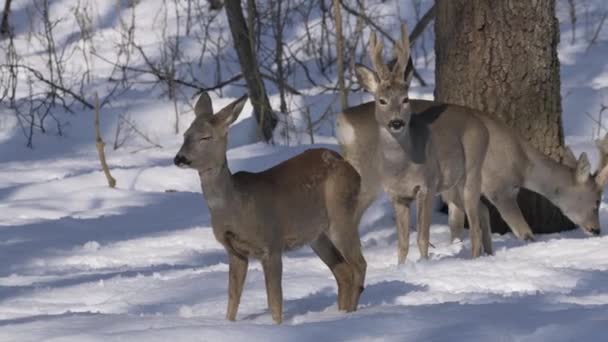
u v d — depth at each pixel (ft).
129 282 48.24
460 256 57.16
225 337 32.83
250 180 38.24
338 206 40.40
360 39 109.09
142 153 89.35
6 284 49.32
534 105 63.77
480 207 58.65
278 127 92.07
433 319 34.78
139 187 77.71
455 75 64.23
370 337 32.76
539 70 63.72
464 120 57.98
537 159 61.67
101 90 105.09
